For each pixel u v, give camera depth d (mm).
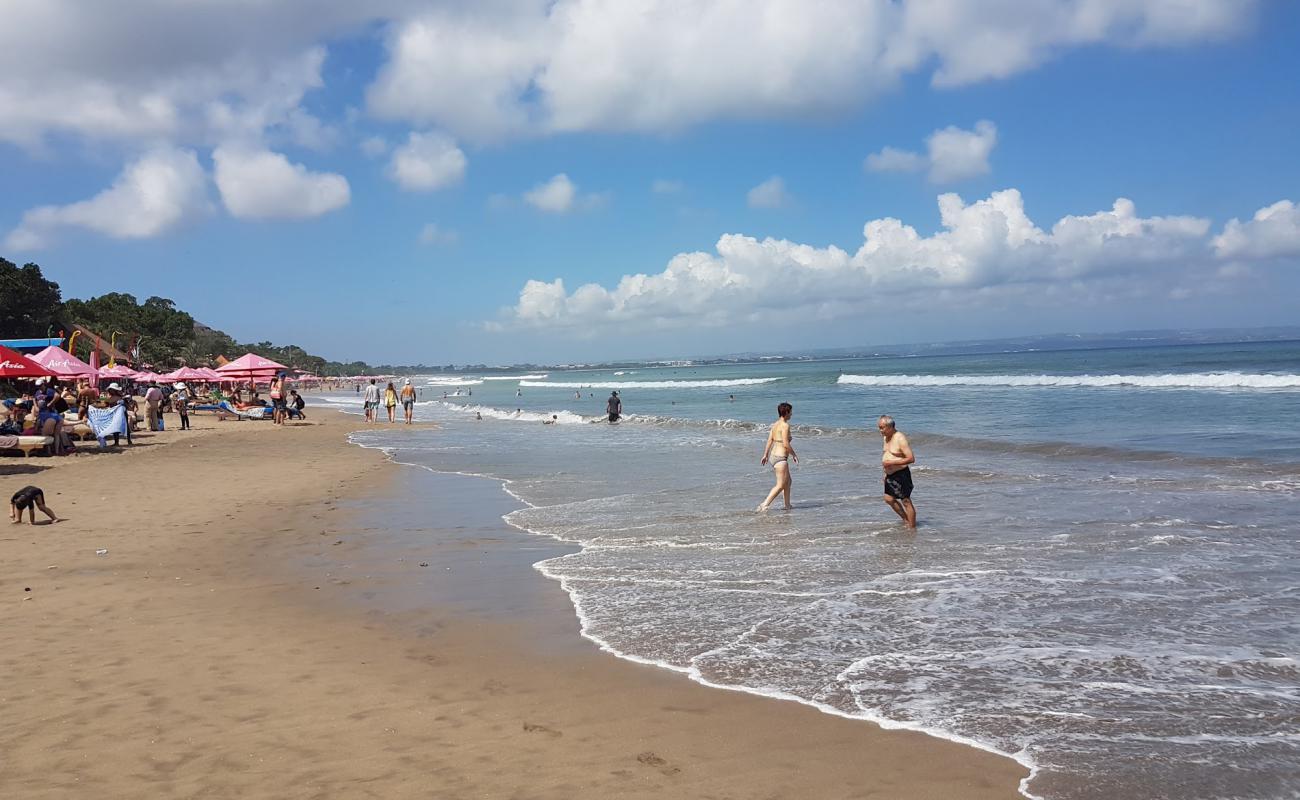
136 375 40875
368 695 5270
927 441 21766
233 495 14562
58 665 5828
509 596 7801
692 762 4254
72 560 9312
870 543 9773
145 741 4512
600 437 27344
